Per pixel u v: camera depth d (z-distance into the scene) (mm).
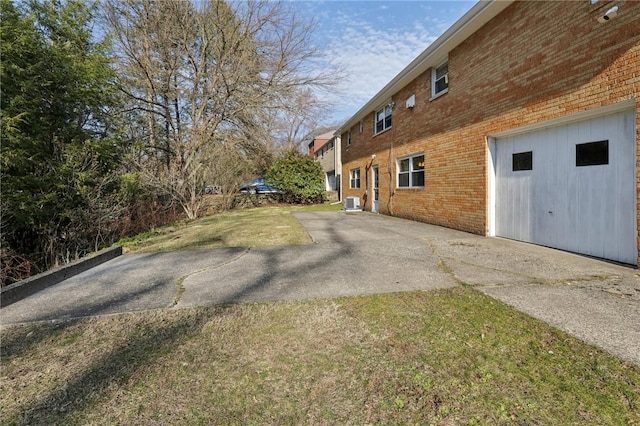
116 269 5066
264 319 2947
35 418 1790
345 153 19156
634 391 1848
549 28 5379
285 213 14453
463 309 3043
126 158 10797
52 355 2443
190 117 15531
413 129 10422
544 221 5848
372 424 1681
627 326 2619
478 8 6527
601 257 4871
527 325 2678
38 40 6766
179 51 14227
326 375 2100
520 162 6371
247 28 14500
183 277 4445
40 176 6496
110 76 9180
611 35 4410
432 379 2021
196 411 1807
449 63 8312
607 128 4762
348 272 4406
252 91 14781
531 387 1916
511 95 6250
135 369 2223
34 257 6609
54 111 7340
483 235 7160
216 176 16938
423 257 5180
